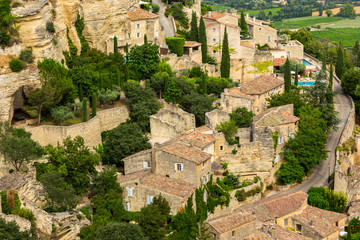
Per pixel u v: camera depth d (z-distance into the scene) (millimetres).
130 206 114938
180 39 172750
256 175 133750
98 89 146250
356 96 176625
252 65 174500
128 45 169875
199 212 115312
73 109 138125
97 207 111062
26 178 106062
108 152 128875
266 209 119188
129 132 129875
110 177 114062
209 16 190000
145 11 177750
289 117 140125
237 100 147375
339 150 148250
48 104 132625
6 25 129875
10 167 113938
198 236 108000
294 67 188625
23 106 132750
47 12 140625
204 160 117188
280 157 137500
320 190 131625
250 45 180000
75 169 117188
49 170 115062
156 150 118500
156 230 105500
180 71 165625
